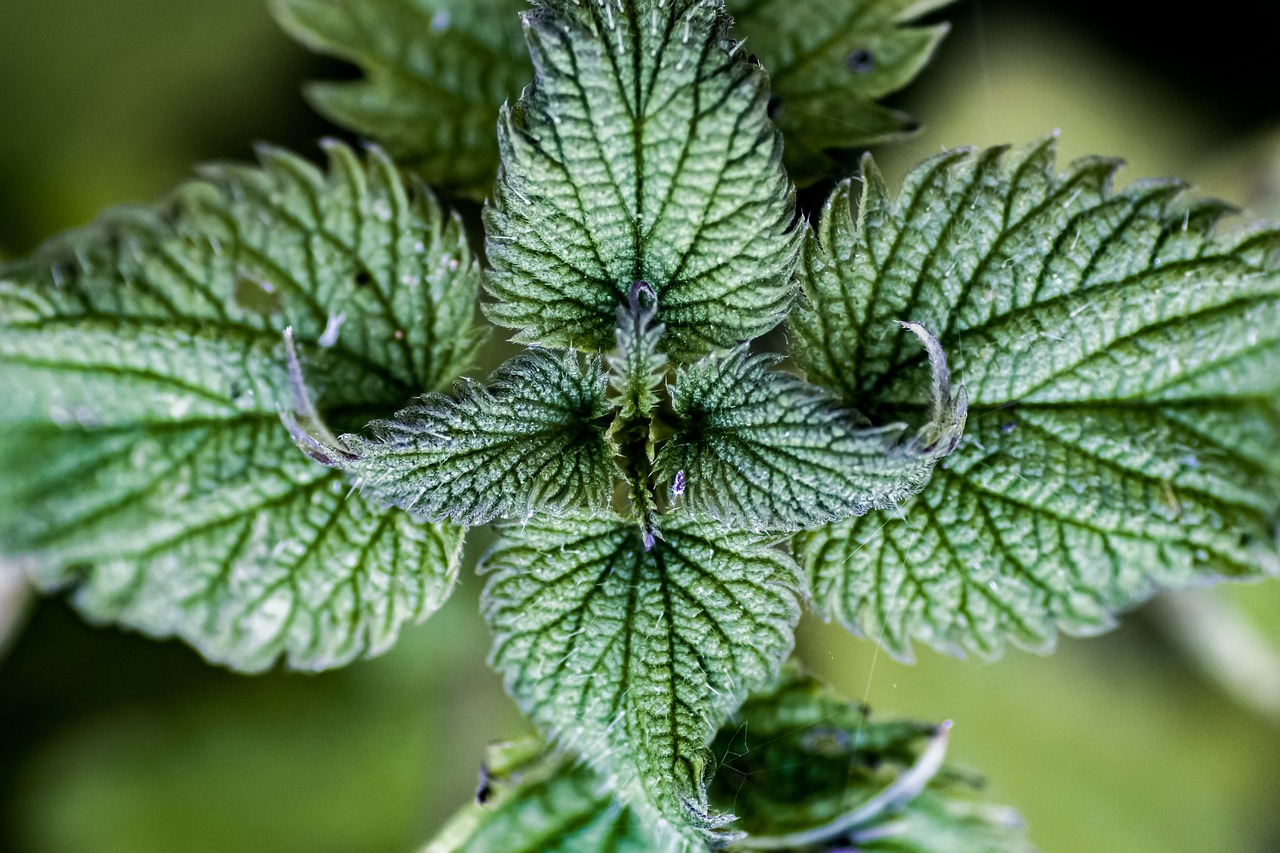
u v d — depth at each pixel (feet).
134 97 0.90
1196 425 0.75
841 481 0.71
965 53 0.91
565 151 0.71
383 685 0.90
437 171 0.80
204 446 0.75
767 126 0.71
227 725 0.90
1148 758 0.91
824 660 0.81
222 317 0.75
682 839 0.73
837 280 0.74
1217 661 0.91
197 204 0.75
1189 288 0.74
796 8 0.80
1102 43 0.93
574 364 0.72
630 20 0.70
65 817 0.90
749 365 0.72
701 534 0.73
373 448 0.70
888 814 0.77
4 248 0.91
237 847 0.89
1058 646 0.92
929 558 0.75
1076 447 0.75
